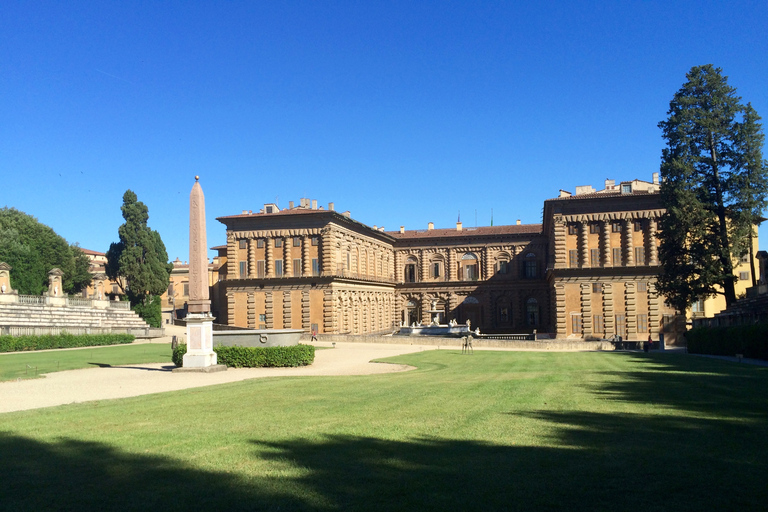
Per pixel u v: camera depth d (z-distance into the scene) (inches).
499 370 1352.1
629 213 3137.3
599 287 3132.4
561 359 1770.4
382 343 2970.0
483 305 4421.8
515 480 415.5
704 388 863.7
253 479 429.4
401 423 621.6
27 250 3885.3
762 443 505.7
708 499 372.2
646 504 365.7
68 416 712.4
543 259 4360.2
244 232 3661.4
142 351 2306.8
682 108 2541.8
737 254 2421.3
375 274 4261.8
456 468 446.6
